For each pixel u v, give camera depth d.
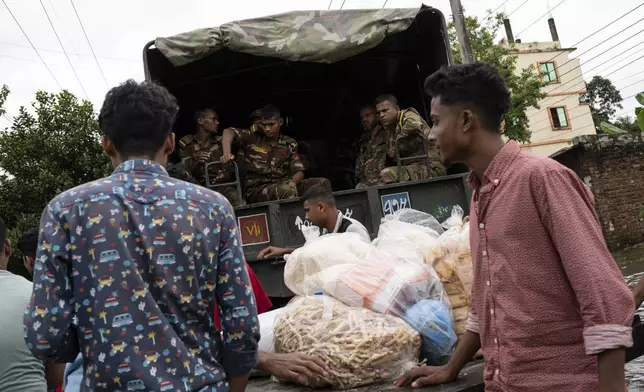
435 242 2.72
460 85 1.62
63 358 1.48
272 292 3.93
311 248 2.79
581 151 14.27
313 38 4.59
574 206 1.44
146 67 4.54
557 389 1.46
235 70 5.43
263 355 2.33
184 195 1.54
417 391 2.01
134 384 1.40
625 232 14.01
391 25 4.68
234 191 4.91
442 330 2.39
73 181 14.02
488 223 1.58
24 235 3.60
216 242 1.55
